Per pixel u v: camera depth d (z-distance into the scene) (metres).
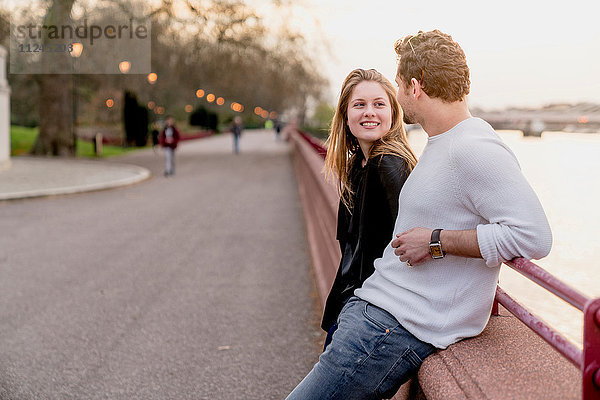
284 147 50.19
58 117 31.48
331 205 5.65
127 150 39.28
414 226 2.00
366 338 2.02
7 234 10.12
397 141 2.43
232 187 18.41
